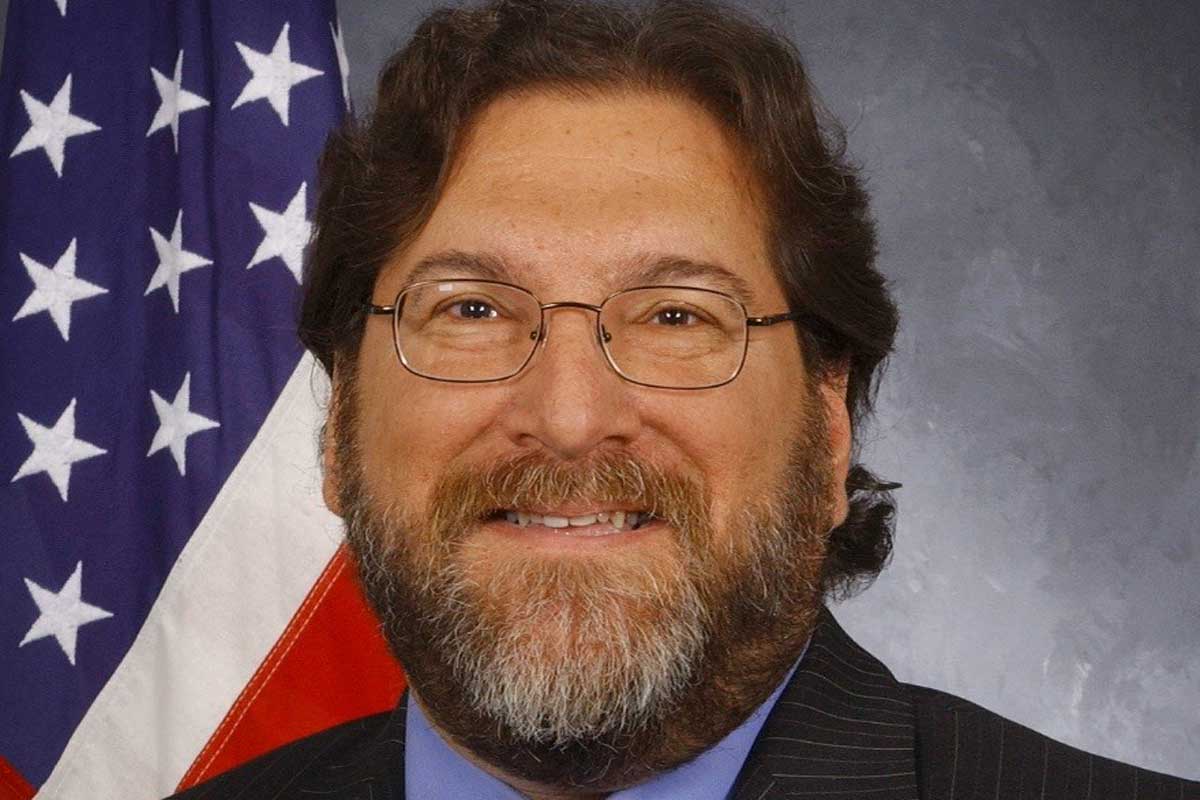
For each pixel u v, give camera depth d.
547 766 1.74
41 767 2.79
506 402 1.72
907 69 4.14
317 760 2.04
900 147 4.11
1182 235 4.07
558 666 1.68
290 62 2.93
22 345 2.89
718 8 1.95
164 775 2.76
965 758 1.77
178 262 2.88
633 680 1.68
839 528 2.26
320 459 2.41
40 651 2.81
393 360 1.79
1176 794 1.74
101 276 2.90
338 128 2.10
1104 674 3.93
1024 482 4.00
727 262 1.77
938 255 4.07
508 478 1.70
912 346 4.04
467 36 1.86
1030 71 4.13
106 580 2.82
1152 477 4.00
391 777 1.92
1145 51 4.14
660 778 1.78
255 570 2.79
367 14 4.17
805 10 4.15
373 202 1.87
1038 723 3.92
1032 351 4.04
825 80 4.13
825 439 1.91
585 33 1.84
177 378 2.86
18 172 2.94
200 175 2.90
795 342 1.86
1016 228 4.07
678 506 1.71
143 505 2.84
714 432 1.72
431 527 1.73
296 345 2.83
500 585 1.70
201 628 2.78
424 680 1.78
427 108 1.84
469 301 1.76
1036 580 3.97
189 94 2.92
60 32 2.98
